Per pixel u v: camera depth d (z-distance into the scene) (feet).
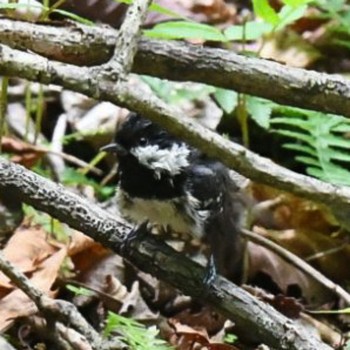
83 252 27.78
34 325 24.21
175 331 25.72
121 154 23.35
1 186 23.08
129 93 16.43
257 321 21.93
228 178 24.81
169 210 23.44
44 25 19.42
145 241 23.65
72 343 22.66
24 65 16.16
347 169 33.24
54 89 36.17
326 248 30.48
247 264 28.71
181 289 23.09
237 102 30.45
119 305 26.63
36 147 32.35
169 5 39.55
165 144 23.29
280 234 30.66
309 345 21.24
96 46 18.83
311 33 38.81
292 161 34.24
